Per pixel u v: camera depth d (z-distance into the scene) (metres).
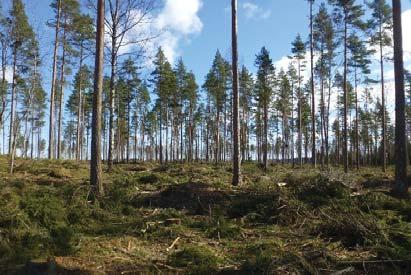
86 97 51.38
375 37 34.38
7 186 11.52
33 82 23.94
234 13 16.78
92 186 12.29
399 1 14.20
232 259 7.57
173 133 60.69
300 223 10.05
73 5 29.33
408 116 56.03
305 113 53.84
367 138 63.22
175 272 6.89
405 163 13.55
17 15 20.94
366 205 11.02
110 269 6.89
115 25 19.92
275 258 6.92
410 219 10.09
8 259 6.85
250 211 11.30
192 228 10.12
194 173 20.17
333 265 7.07
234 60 16.73
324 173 15.45
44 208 9.30
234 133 16.39
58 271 6.43
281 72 51.91
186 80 51.00
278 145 74.81
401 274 6.79
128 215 11.19
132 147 77.94
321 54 37.50
